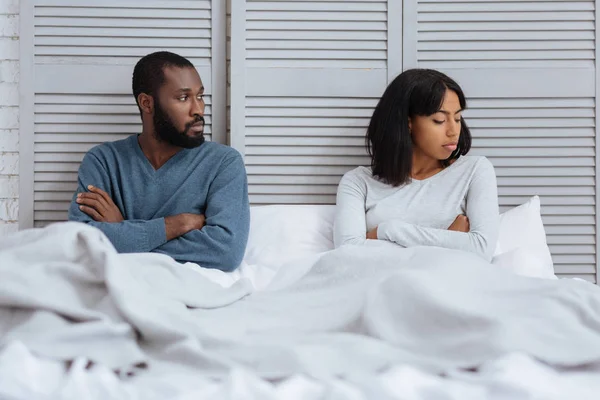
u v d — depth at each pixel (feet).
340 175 8.80
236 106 8.67
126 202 7.91
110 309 4.54
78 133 8.71
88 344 4.19
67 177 8.71
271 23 8.69
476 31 8.74
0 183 8.87
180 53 8.77
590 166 8.78
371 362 4.11
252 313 5.44
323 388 3.72
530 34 8.73
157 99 7.86
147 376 4.02
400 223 7.52
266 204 8.82
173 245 7.50
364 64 8.75
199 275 5.89
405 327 4.67
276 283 6.91
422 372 3.94
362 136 8.78
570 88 8.73
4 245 5.09
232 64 8.66
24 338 4.17
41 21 8.63
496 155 8.79
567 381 3.91
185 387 3.75
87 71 8.66
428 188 7.97
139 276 5.28
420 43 8.74
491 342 4.13
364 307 4.87
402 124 7.95
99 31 8.68
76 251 4.94
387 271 5.73
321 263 6.38
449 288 4.91
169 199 7.92
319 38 8.71
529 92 8.73
